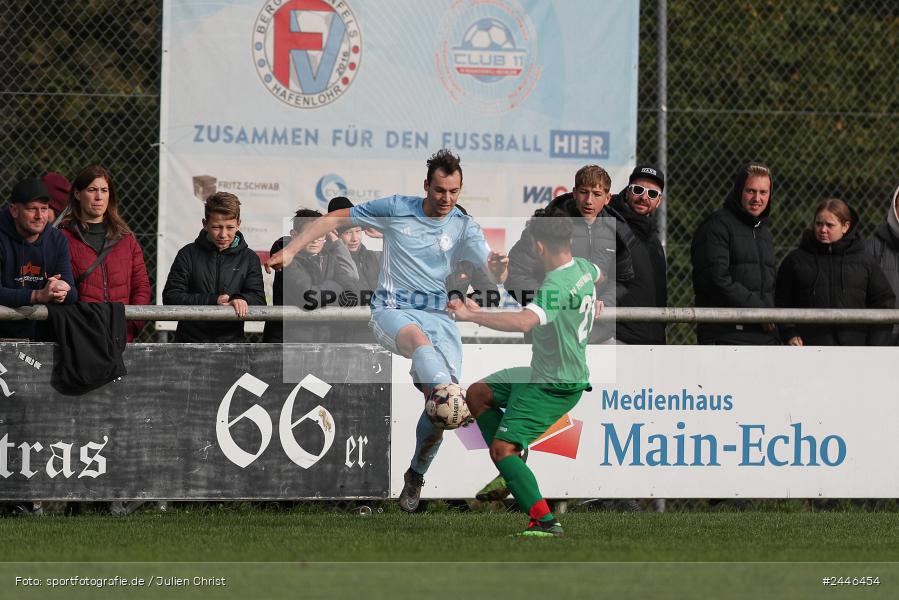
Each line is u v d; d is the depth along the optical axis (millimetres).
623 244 25609
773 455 25406
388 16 31859
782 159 42688
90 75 35750
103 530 20922
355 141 31781
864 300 27781
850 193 43062
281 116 31578
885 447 25719
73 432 23594
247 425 24031
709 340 27078
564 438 24859
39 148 35219
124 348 23781
